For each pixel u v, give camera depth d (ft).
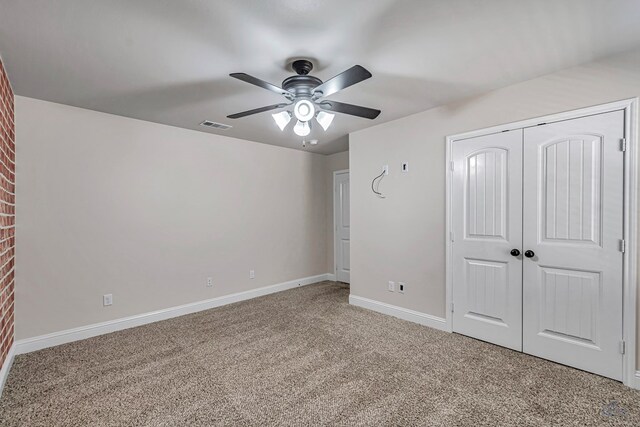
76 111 9.97
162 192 11.91
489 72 7.88
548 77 8.07
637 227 6.88
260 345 9.34
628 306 6.98
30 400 6.63
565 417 5.98
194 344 9.46
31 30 5.77
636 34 6.18
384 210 12.15
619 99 7.07
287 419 6.01
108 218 10.60
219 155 13.67
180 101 9.49
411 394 6.78
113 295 10.66
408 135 11.31
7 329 7.77
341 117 11.40
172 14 5.33
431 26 5.82
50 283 9.43
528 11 5.42
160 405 6.45
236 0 4.97
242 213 14.49
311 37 6.12
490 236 9.25
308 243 17.43
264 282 15.30
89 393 6.88
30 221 9.11
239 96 9.11
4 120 7.35
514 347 8.80
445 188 10.27
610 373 7.24
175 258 12.24
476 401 6.51
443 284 10.39
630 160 6.95
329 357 8.54
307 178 17.42
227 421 5.96
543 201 8.24
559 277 8.01
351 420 5.96
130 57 6.82
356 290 13.32
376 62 7.22
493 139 9.12
